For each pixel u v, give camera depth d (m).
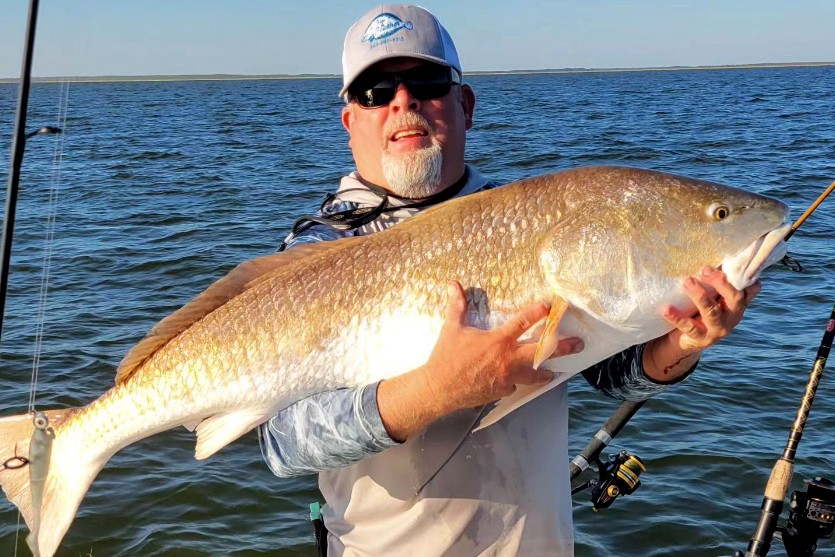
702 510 2.70
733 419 3.26
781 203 1.33
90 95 49.62
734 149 11.85
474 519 1.38
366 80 1.49
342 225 1.47
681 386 3.53
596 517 2.68
